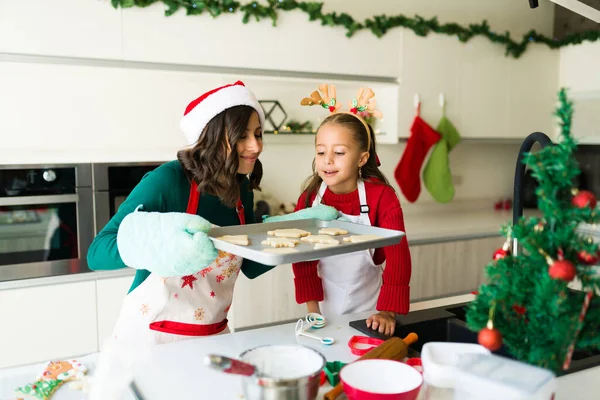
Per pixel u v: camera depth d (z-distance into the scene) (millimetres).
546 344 826
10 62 2211
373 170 1647
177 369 1051
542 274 795
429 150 3521
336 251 1017
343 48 2877
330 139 1518
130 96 2590
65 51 2279
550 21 3688
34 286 2236
